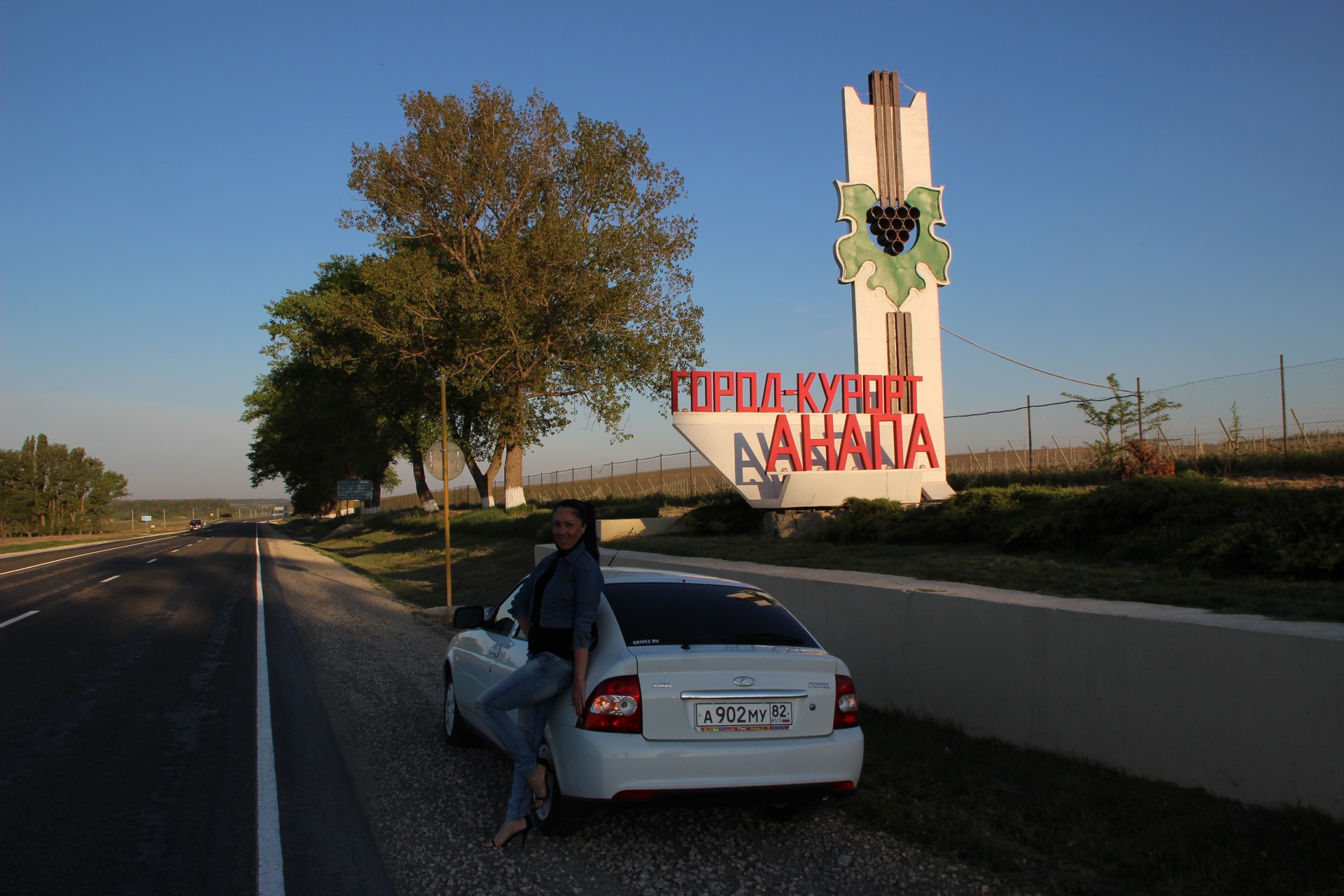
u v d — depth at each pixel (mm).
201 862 4105
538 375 29672
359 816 4758
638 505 26094
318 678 8766
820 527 14648
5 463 95188
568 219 29281
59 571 24016
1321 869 3594
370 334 30172
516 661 4922
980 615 5918
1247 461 14750
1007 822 4492
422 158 28875
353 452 54594
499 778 5430
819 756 4152
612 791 3936
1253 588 5910
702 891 3801
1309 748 3990
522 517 27000
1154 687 4730
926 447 16094
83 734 6457
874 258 16594
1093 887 3764
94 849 4250
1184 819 4246
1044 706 5402
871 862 4125
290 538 61094
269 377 57469
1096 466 17562
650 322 30078
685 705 4051
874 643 6922
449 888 3822
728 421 15352
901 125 17047
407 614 14453
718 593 4965
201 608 14891
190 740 6328
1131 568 7555
